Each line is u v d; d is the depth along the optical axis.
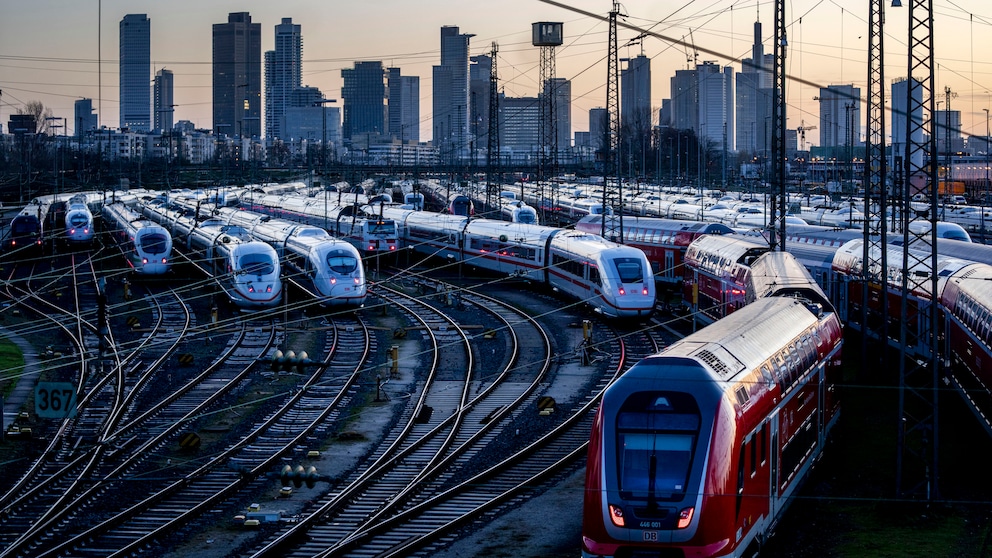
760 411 27.38
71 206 112.19
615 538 24.27
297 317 69.19
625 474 24.55
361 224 96.50
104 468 36.62
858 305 59.28
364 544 29.28
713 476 24.33
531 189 177.12
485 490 33.91
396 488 34.16
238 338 61.31
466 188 163.00
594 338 60.53
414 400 46.38
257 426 41.97
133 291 81.88
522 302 75.44
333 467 36.75
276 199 133.50
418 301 76.19
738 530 25.23
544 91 123.44
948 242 60.84
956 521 31.12
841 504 32.62
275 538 29.73
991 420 38.19
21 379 51.16
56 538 29.88
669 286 83.31
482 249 89.00
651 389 25.36
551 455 37.72
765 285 45.19
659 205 128.25
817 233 77.31
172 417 43.41
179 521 30.97
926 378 49.81
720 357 27.48
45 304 75.25
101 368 51.09
